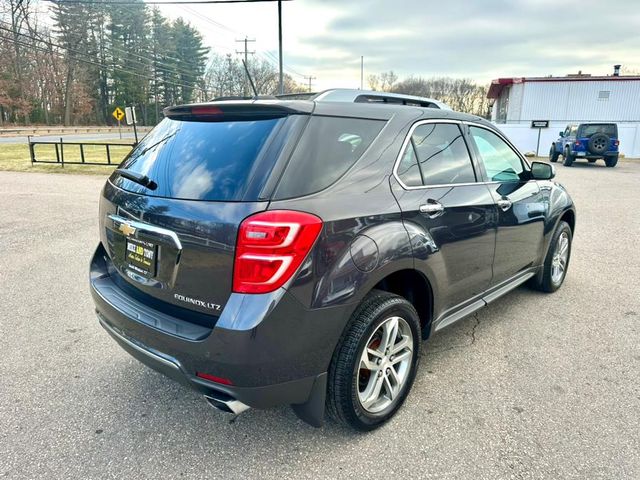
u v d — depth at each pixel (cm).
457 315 310
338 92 276
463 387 290
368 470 220
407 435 246
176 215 213
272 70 6525
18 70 5938
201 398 280
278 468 222
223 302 202
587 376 302
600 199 1055
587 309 413
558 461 225
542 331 369
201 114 250
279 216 194
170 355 213
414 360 266
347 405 229
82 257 569
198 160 226
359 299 218
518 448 234
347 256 213
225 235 197
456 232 282
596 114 2858
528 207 371
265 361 197
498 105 3688
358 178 232
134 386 292
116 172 279
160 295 227
